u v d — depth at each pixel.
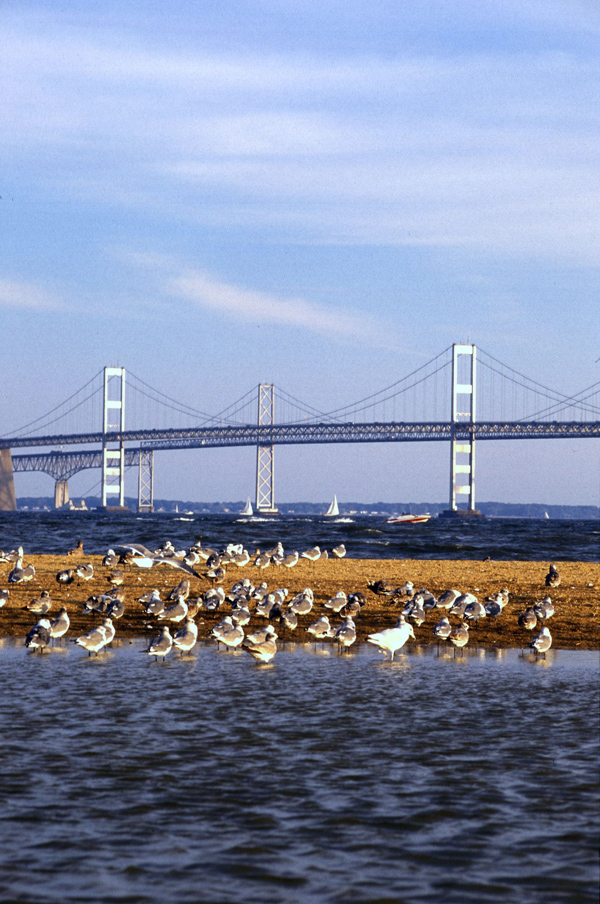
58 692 17.50
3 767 12.70
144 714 15.79
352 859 9.93
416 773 12.70
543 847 10.26
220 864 9.77
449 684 18.77
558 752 13.72
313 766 12.98
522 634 25.39
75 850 10.07
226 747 13.85
